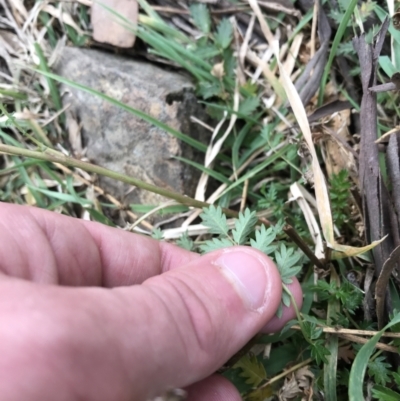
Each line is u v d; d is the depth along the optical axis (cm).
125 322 7
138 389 7
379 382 10
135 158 15
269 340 12
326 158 14
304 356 12
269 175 15
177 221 15
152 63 16
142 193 15
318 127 13
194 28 16
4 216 10
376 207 11
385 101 14
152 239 12
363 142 11
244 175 14
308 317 11
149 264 12
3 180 16
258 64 16
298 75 15
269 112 15
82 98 16
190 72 16
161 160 15
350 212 13
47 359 6
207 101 15
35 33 17
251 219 10
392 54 13
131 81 15
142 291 8
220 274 9
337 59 14
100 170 12
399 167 11
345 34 14
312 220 13
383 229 11
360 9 14
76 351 7
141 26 16
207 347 8
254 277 9
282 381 12
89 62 16
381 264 11
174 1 16
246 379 12
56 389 6
